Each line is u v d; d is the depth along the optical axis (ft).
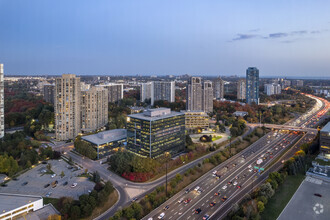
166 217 553.23
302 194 649.61
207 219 544.21
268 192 622.54
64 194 655.35
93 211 572.10
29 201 556.92
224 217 550.77
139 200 624.59
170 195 644.69
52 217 511.40
